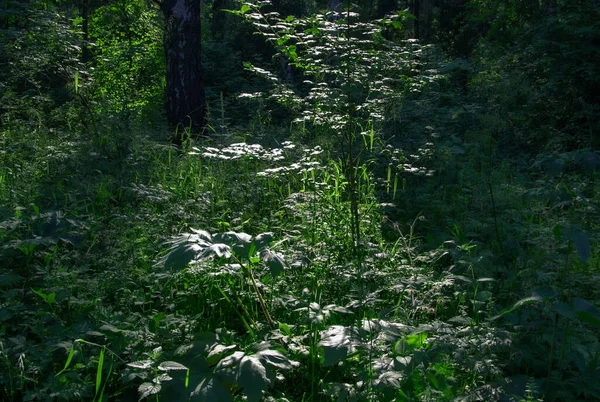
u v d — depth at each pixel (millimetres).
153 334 3285
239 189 5707
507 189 5594
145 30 14312
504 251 4906
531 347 3473
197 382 2984
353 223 4566
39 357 3088
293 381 3410
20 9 8500
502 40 14344
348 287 4082
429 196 6133
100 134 7262
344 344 3188
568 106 8586
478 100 9258
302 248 4414
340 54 4652
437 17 22141
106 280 3908
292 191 6008
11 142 7301
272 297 3928
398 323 3424
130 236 4590
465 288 4250
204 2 22156
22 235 4598
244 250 3344
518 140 8188
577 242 2949
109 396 3102
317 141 6555
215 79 14914
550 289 3092
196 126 9125
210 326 3867
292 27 4602
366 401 2908
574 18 9086
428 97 8609
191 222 4898
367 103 4852
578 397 3221
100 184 5746
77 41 8422
